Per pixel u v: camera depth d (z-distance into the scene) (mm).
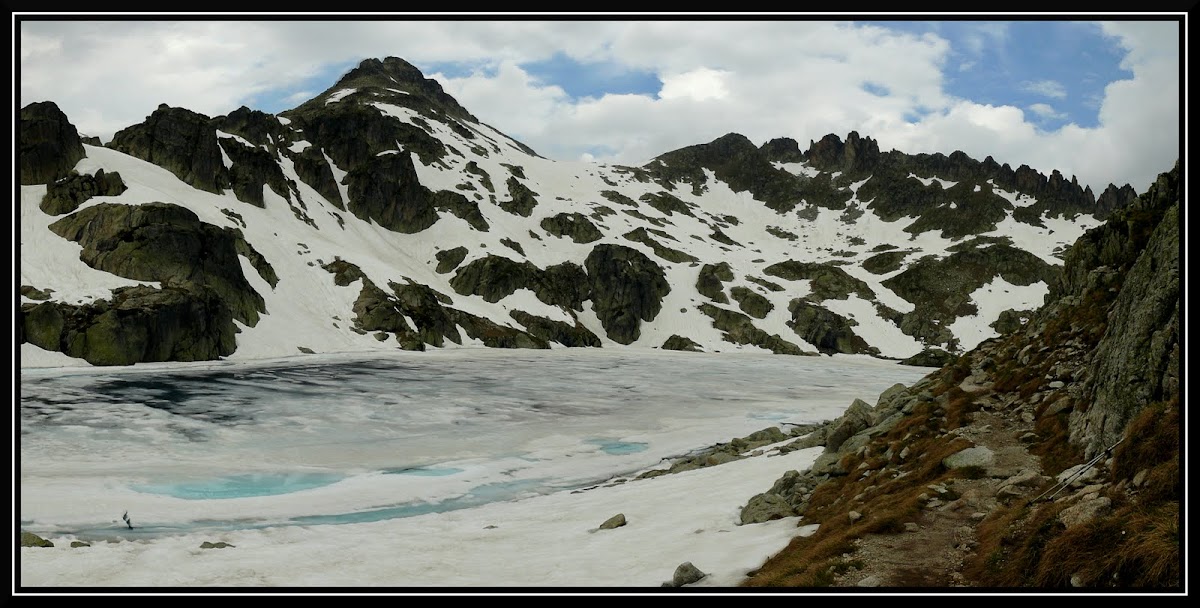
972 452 16141
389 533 21875
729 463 31141
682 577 13617
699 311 166375
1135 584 8789
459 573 16219
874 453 20812
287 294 103188
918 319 164000
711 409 61188
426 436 43406
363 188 157750
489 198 189875
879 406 28391
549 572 15711
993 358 23797
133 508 25031
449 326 119750
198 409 47562
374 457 37031
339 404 53625
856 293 179250
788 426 51500
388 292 114812
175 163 113500
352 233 142750
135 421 41812
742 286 177500
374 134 178250
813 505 19141
